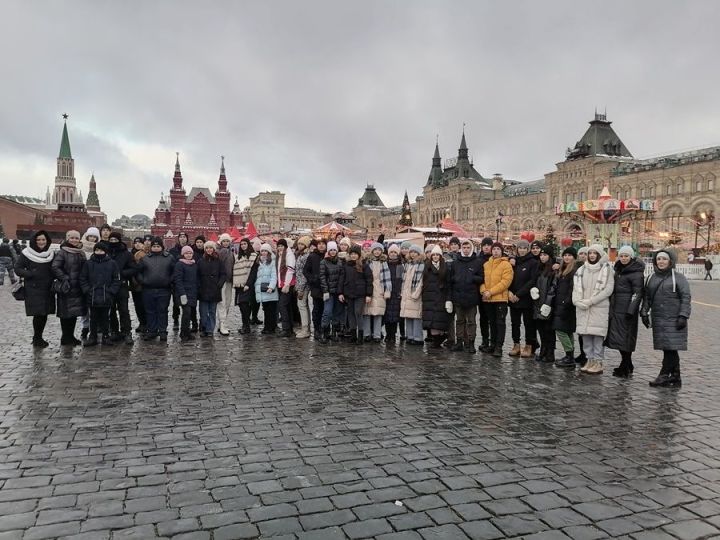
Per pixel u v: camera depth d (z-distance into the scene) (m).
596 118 99.56
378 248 13.09
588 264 10.18
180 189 117.44
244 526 4.22
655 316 9.22
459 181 135.00
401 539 4.08
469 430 6.62
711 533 4.29
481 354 11.84
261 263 13.86
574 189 98.31
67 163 142.62
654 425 6.96
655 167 82.69
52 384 8.35
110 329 12.77
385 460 5.61
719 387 9.09
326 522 4.31
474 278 11.85
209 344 12.28
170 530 4.14
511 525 4.33
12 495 4.66
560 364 10.69
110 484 4.92
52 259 11.45
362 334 12.98
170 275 12.70
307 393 8.14
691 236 70.56
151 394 7.89
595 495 4.91
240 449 5.82
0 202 81.44
